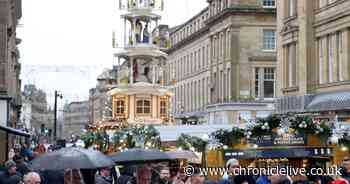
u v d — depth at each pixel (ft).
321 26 135.74
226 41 219.00
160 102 129.80
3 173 47.19
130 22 131.54
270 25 211.82
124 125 112.98
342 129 62.85
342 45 126.62
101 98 424.05
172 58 301.22
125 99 128.57
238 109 209.97
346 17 124.06
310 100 136.26
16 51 199.62
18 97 221.46
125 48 131.44
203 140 63.82
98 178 47.09
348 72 123.95
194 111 262.47
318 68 138.00
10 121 124.36
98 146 86.58
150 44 131.03
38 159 38.60
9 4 116.78
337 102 121.29
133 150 47.34
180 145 73.05
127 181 47.01
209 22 233.96
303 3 140.77
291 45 149.69
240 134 60.75
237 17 211.82
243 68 211.61
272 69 212.02
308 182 51.78
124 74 131.44
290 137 60.64
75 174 38.55
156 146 83.76
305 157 61.05
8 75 120.88
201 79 253.44
